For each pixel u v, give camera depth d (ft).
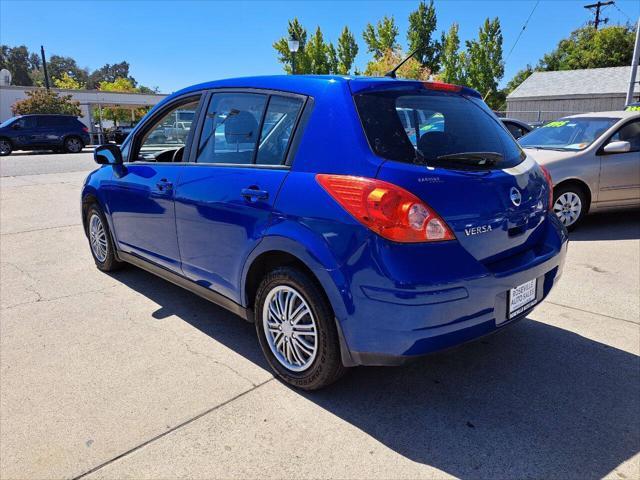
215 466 7.46
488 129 9.87
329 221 8.00
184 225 11.30
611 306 13.12
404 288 7.35
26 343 11.37
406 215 7.38
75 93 115.44
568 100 120.26
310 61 141.90
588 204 20.79
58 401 9.11
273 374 10.03
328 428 8.32
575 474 7.23
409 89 9.19
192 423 8.46
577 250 18.22
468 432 8.20
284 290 9.16
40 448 7.87
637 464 7.41
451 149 8.62
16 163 53.21
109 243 15.49
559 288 14.43
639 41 49.44
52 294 14.43
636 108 31.04
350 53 144.56
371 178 7.70
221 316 12.89
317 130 8.68
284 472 7.33
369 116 8.34
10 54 334.24
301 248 8.32
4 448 7.87
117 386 9.60
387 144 8.08
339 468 7.40
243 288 9.99
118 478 7.24
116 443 7.98
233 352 10.98
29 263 17.43
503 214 8.51
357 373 10.05
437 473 7.28
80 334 11.85
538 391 9.34
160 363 10.48
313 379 8.98
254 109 10.09
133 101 124.36
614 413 8.64
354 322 7.92
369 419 8.55
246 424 8.43
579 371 10.02
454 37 139.23
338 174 8.11
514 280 8.43
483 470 7.34
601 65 155.43
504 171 8.97
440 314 7.52
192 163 11.39
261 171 9.45
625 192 20.77
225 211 9.95
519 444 7.89
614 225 22.08
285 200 8.70
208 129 11.19
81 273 16.33
